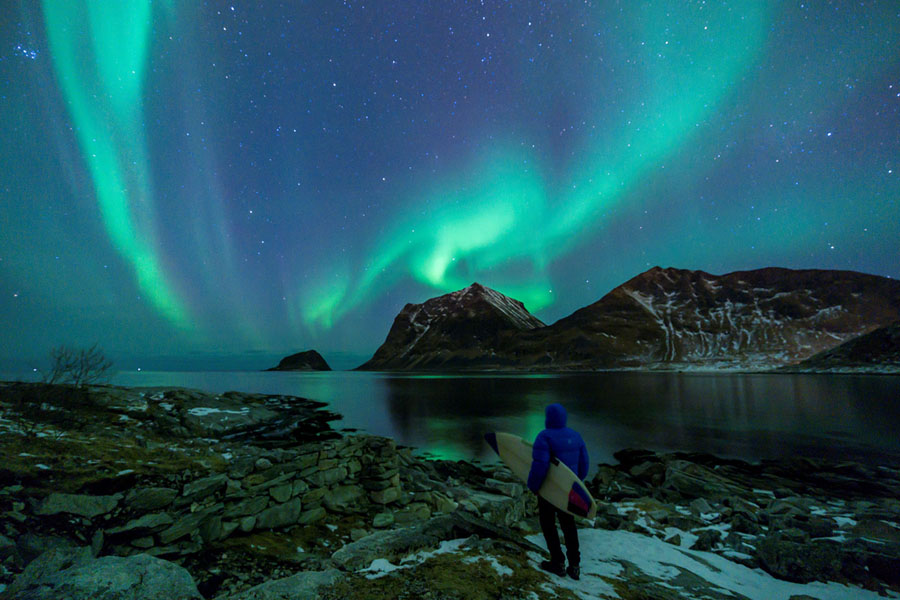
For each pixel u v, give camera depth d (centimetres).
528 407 4047
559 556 418
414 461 1290
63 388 1211
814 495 1163
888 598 476
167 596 284
